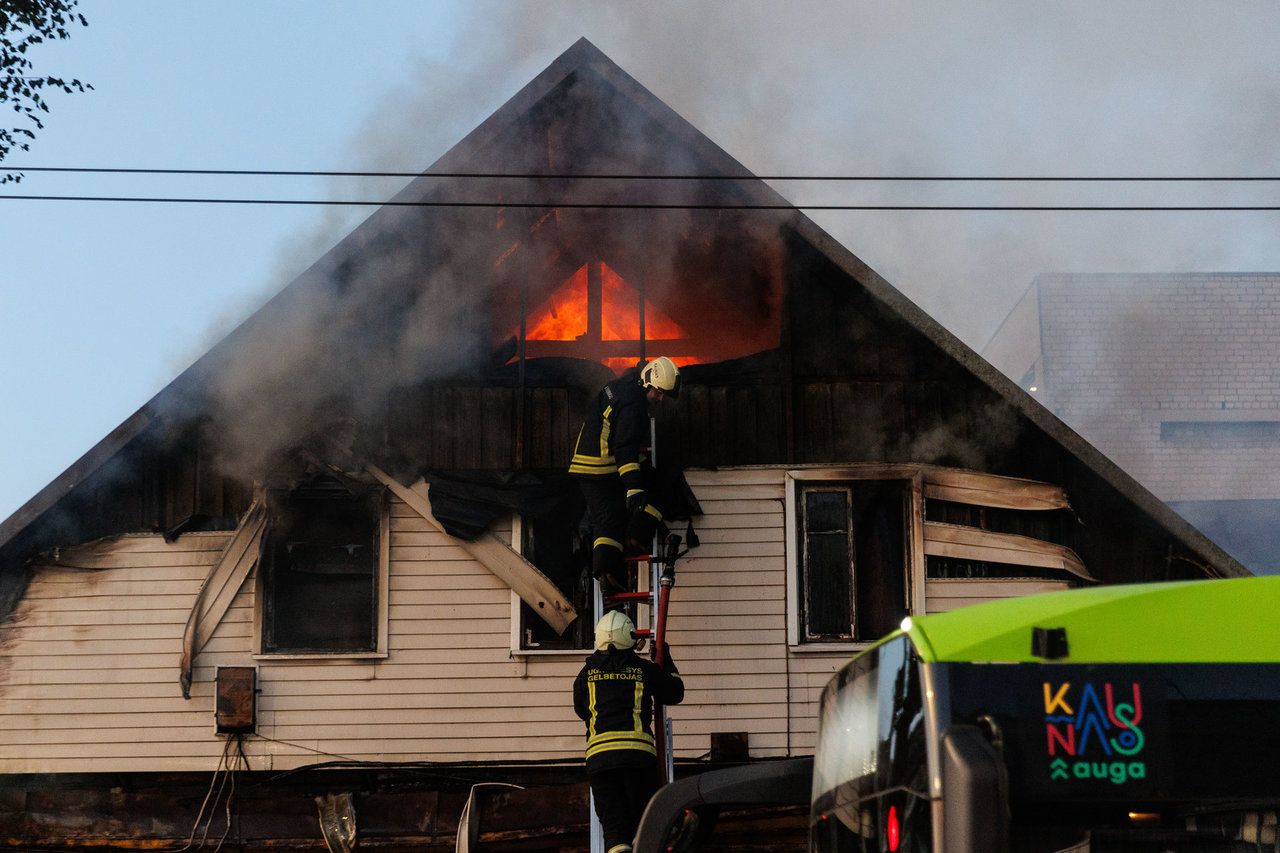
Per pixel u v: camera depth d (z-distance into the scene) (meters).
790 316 16.39
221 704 15.44
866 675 5.95
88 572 15.89
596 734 11.42
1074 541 15.92
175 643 15.73
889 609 15.88
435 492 15.96
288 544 15.99
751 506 16.05
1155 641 5.13
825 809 6.30
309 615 15.92
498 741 15.59
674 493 15.98
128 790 15.69
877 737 5.62
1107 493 15.95
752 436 16.17
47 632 15.76
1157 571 15.76
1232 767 4.97
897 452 16.06
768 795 6.49
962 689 5.00
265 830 15.41
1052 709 5.00
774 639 15.76
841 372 16.28
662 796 6.45
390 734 15.61
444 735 15.61
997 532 15.97
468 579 15.95
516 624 15.80
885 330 16.36
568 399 16.27
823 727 6.61
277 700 15.67
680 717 15.60
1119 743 4.98
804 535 16.05
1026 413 15.58
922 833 4.92
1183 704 5.04
